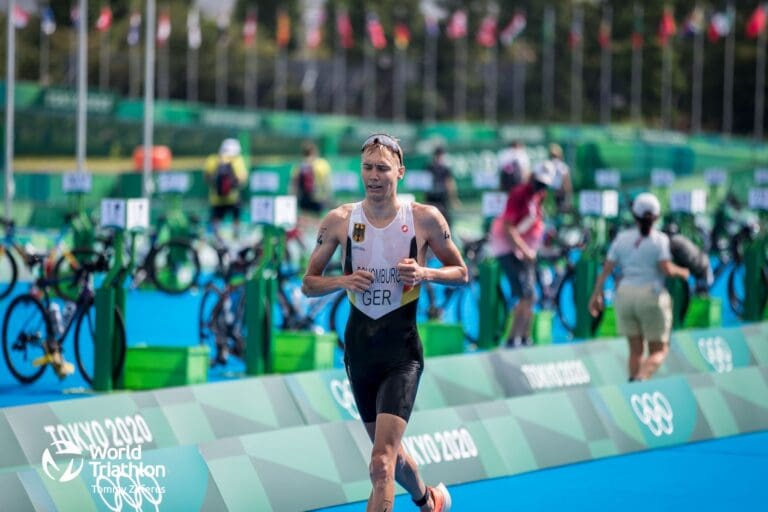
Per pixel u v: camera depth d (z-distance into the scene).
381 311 12.10
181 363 22.19
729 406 21.11
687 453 19.28
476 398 21.73
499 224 27.78
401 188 58.16
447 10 146.75
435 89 139.25
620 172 72.38
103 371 22.11
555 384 23.30
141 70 126.06
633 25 140.75
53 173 59.94
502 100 138.00
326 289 12.07
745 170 74.88
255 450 14.97
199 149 79.44
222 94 117.69
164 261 42.28
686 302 30.38
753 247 36.31
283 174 63.94
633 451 19.25
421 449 16.56
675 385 20.52
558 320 36.06
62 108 77.69
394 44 138.62
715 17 116.56
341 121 88.12
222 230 51.72
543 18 143.88
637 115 117.75
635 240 22.20
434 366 21.41
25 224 53.00
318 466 15.54
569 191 43.78
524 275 27.78
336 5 142.88
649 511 15.45
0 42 122.88
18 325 22.92
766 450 19.62
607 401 19.38
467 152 72.62
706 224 53.53
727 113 117.44
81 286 24.66
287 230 39.38
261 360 24.03
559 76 138.75
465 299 33.69
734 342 26.86
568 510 15.43
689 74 139.75
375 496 11.56
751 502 16.02
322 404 19.72
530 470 17.75
